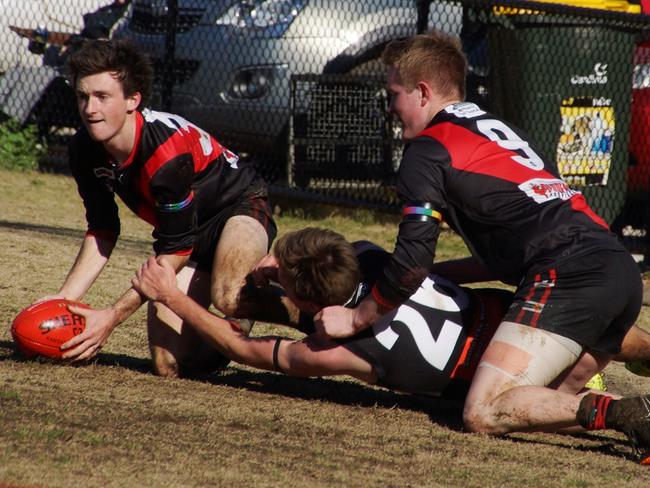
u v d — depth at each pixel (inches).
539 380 519.8
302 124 1305.4
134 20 1439.5
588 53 1213.7
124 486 395.9
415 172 523.8
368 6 1320.1
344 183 1328.7
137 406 529.3
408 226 515.8
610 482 460.8
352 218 1373.0
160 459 437.1
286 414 547.2
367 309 522.9
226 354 575.2
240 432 497.7
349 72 1306.6
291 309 590.6
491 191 524.4
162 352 613.9
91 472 409.7
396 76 558.3
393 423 548.7
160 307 618.8
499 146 537.0
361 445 494.6
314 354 546.6
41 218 1245.1
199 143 610.5
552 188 536.4
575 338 518.6
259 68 1315.2
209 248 631.8
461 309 552.7
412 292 518.0
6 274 898.1
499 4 1168.8
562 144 1218.6
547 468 478.3
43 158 1621.6
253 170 655.8
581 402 500.1
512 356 516.4
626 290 526.0
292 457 461.1
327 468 448.1
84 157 597.9
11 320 741.3
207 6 1350.9
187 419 512.7
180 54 1349.7
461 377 546.6
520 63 1211.9
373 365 541.3
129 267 991.6
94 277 631.2
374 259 568.4
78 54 548.7
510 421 514.9
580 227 528.4
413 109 557.3
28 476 397.1
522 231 523.8
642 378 772.0
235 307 588.4
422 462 472.1
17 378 564.1
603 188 1235.9
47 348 589.6
